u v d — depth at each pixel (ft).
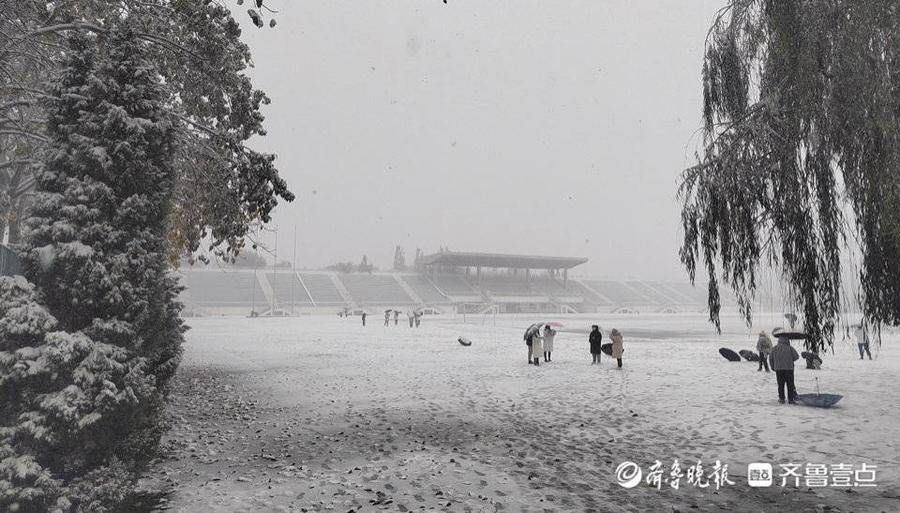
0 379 17.03
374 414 37.11
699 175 27.81
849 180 23.39
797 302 25.58
